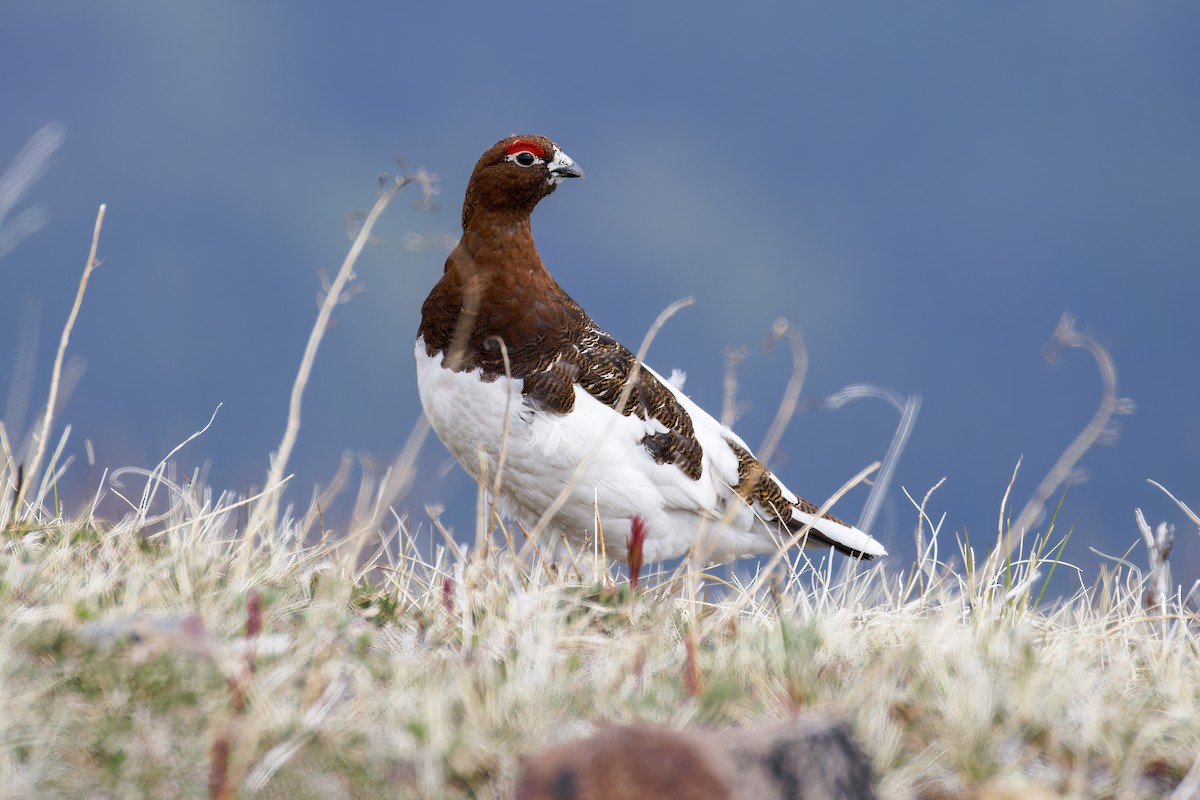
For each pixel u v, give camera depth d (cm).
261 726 423
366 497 655
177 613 497
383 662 498
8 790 395
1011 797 427
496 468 803
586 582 656
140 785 406
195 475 698
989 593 623
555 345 788
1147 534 673
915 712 479
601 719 462
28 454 655
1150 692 525
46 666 454
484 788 424
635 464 807
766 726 415
